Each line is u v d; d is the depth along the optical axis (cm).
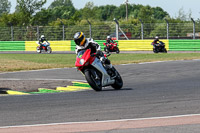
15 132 1933
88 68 3469
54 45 11906
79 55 3428
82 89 3788
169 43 10756
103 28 11550
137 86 3934
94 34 11612
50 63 7369
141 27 11250
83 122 2128
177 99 2880
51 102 2875
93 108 2569
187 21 11312
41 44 11156
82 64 3366
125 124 2044
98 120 2177
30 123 2148
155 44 10050
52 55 9862
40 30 12144
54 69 6188
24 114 2416
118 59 7969
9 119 2277
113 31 11600
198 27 10831
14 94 3453
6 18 19025
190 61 7038
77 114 2372
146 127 1959
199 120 2089
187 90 3425
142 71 5575
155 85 3966
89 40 3481
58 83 4325
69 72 5666
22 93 3591
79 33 3425
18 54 10562
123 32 11619
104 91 3516
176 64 6525
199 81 4228
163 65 6419
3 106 2742
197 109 2430
